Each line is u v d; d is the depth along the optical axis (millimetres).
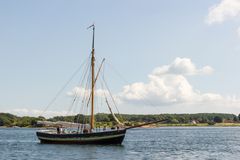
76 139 99812
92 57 103938
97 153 82375
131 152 86938
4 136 191625
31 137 178250
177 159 75188
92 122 101812
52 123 107438
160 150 96688
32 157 77250
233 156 81875
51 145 102250
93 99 102562
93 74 102875
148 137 185875
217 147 110312
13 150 94812
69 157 75938
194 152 91625
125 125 102188
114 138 95188
